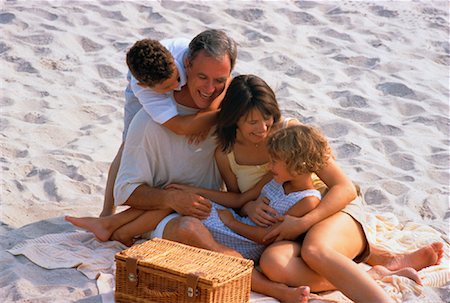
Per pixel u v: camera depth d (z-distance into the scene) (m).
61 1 13.98
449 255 6.85
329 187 6.43
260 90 6.24
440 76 11.91
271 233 6.25
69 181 8.25
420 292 6.03
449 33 13.65
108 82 11.20
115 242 6.76
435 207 8.10
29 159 8.71
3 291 5.98
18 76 11.14
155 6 13.94
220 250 6.25
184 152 6.79
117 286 5.79
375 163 9.04
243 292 5.70
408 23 13.98
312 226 6.21
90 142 9.30
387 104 10.82
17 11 13.20
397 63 12.18
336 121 10.05
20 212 7.57
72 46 12.20
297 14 13.97
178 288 5.54
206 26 13.27
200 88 6.39
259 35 12.99
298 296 5.79
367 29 13.58
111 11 13.57
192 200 6.46
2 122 9.62
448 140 9.89
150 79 6.36
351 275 5.80
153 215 6.64
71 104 10.38
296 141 6.21
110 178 7.29
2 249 6.80
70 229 7.25
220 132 6.54
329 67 11.99
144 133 6.71
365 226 6.46
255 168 6.66
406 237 7.09
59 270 6.30
